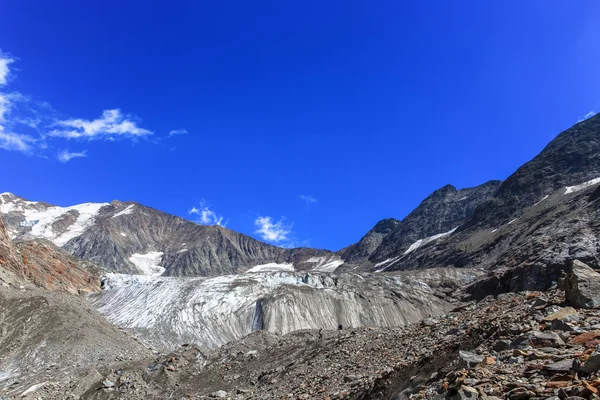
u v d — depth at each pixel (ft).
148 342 331.16
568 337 50.62
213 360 183.32
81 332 258.37
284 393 105.70
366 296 452.76
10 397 182.60
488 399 40.52
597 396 33.60
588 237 366.63
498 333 61.46
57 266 407.85
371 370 91.86
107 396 169.58
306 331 185.88
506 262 465.88
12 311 262.88
